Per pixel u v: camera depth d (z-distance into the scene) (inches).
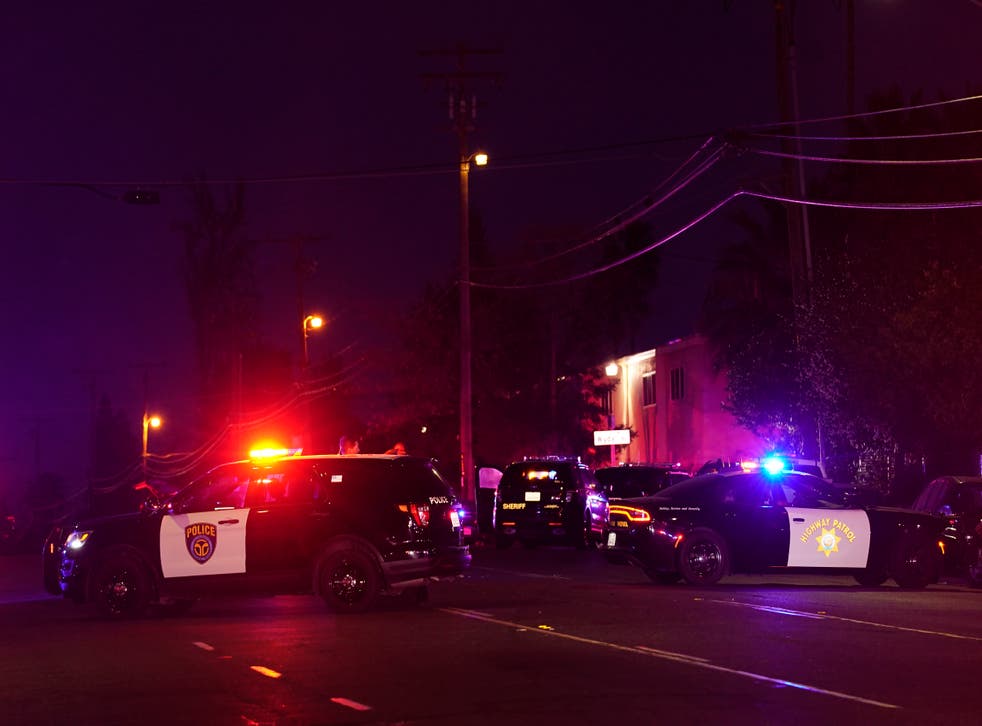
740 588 919.0
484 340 2544.3
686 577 929.5
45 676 531.2
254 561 770.8
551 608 770.8
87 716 438.0
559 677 506.0
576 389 2728.8
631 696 461.4
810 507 935.7
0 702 468.1
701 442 2509.8
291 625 704.4
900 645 595.2
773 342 1752.0
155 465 4220.0
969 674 509.4
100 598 770.2
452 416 2556.6
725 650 580.4
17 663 572.7
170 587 771.4
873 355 1239.5
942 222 1346.0
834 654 566.6
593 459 2790.4
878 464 1344.7
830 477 1349.7
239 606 842.8
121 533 776.3
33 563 1546.5
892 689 474.3
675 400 2630.4
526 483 1476.4
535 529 1460.4
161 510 782.5
